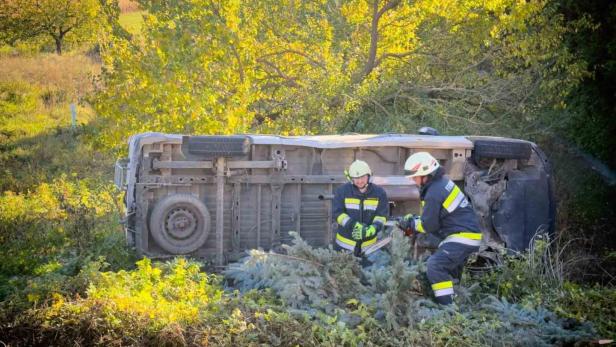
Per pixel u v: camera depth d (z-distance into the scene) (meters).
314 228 8.12
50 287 5.86
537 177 8.34
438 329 5.56
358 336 5.32
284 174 7.92
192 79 10.73
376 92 13.06
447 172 8.27
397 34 13.80
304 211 8.09
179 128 10.73
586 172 15.13
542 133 13.80
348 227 6.75
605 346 5.69
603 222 12.86
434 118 12.79
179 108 10.70
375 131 12.90
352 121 13.16
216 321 5.48
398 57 14.07
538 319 6.00
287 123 12.41
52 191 12.56
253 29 12.29
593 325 6.01
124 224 7.87
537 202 8.32
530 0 12.98
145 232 7.57
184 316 5.47
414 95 13.38
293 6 13.41
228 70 11.16
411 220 6.61
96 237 8.81
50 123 20.84
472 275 7.85
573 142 15.73
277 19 13.34
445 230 6.37
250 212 7.92
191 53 10.69
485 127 12.99
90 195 12.04
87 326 5.32
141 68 10.85
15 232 9.30
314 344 5.25
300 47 13.59
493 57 13.45
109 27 11.71
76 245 8.59
